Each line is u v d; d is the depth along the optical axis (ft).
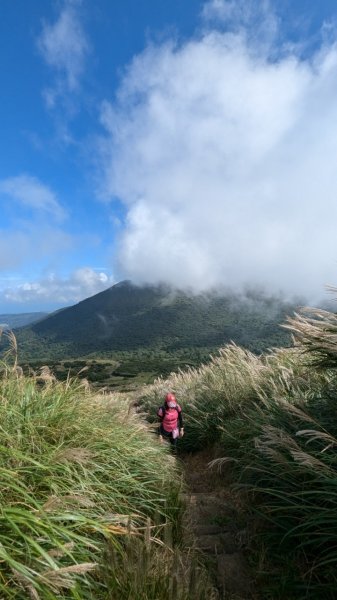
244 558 10.78
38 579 6.05
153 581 7.18
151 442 16.80
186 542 11.07
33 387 13.83
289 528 10.53
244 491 14.25
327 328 12.50
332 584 8.43
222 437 20.43
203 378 30.83
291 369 17.95
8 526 7.00
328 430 11.82
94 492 9.78
